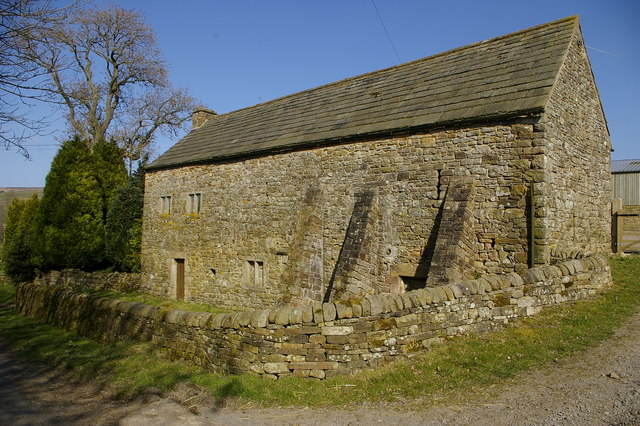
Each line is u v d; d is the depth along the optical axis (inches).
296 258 488.1
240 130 713.6
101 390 277.3
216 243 661.3
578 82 458.3
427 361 260.1
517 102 386.6
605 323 290.0
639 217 875.4
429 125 429.1
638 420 174.9
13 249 946.7
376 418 205.6
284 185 563.8
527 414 192.1
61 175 871.1
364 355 257.3
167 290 748.0
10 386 297.6
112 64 1222.3
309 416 215.2
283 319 263.1
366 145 482.3
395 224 452.4
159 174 784.3
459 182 408.8
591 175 487.5
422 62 567.2
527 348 265.0
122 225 872.9
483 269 391.9
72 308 478.3
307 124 584.4
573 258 376.2
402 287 448.1
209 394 251.4
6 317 593.0
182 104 1417.3
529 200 372.2
